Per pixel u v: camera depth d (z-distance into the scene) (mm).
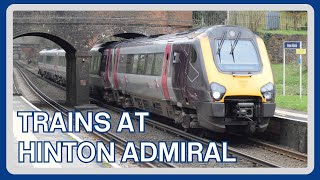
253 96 16797
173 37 20047
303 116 23625
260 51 17375
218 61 16922
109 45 31078
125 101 27156
